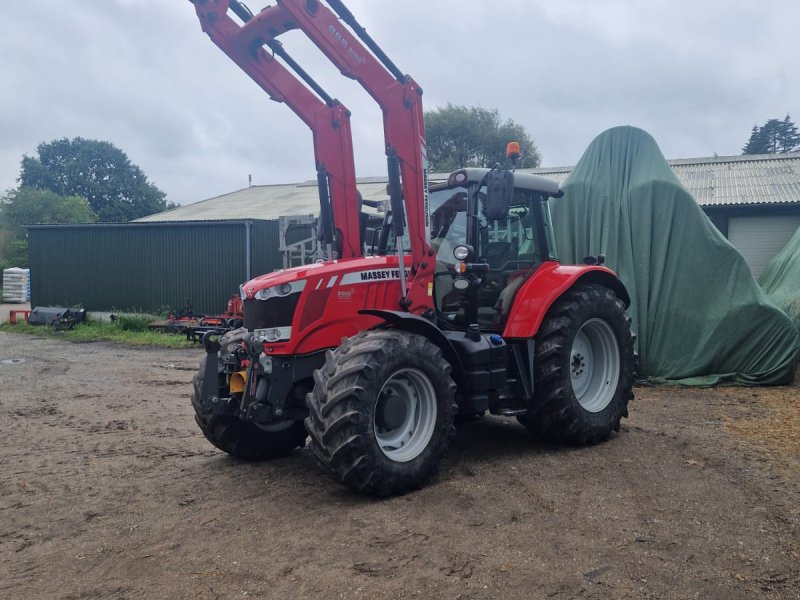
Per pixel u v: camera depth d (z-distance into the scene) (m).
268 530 3.71
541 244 5.83
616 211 8.55
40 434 6.35
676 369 8.37
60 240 19.73
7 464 5.28
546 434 5.37
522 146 44.31
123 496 4.41
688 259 8.36
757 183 16.70
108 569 3.28
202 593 2.99
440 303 5.25
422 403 4.45
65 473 5.00
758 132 60.56
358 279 4.77
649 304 8.41
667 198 8.41
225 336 5.31
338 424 3.95
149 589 3.04
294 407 4.73
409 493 4.25
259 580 3.10
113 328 16.88
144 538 3.66
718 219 15.55
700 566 3.16
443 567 3.17
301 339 4.52
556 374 5.22
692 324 8.34
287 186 29.19
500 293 5.43
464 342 4.88
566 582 3.01
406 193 4.90
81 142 63.22
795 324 8.84
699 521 3.70
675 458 4.97
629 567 3.15
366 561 3.25
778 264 12.00
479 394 4.89
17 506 4.26
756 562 3.19
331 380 4.03
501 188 4.75
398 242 4.79
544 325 5.38
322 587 3.00
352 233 5.33
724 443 5.38
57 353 13.15
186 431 6.43
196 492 4.46
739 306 8.18
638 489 4.26
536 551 3.33
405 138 4.87
